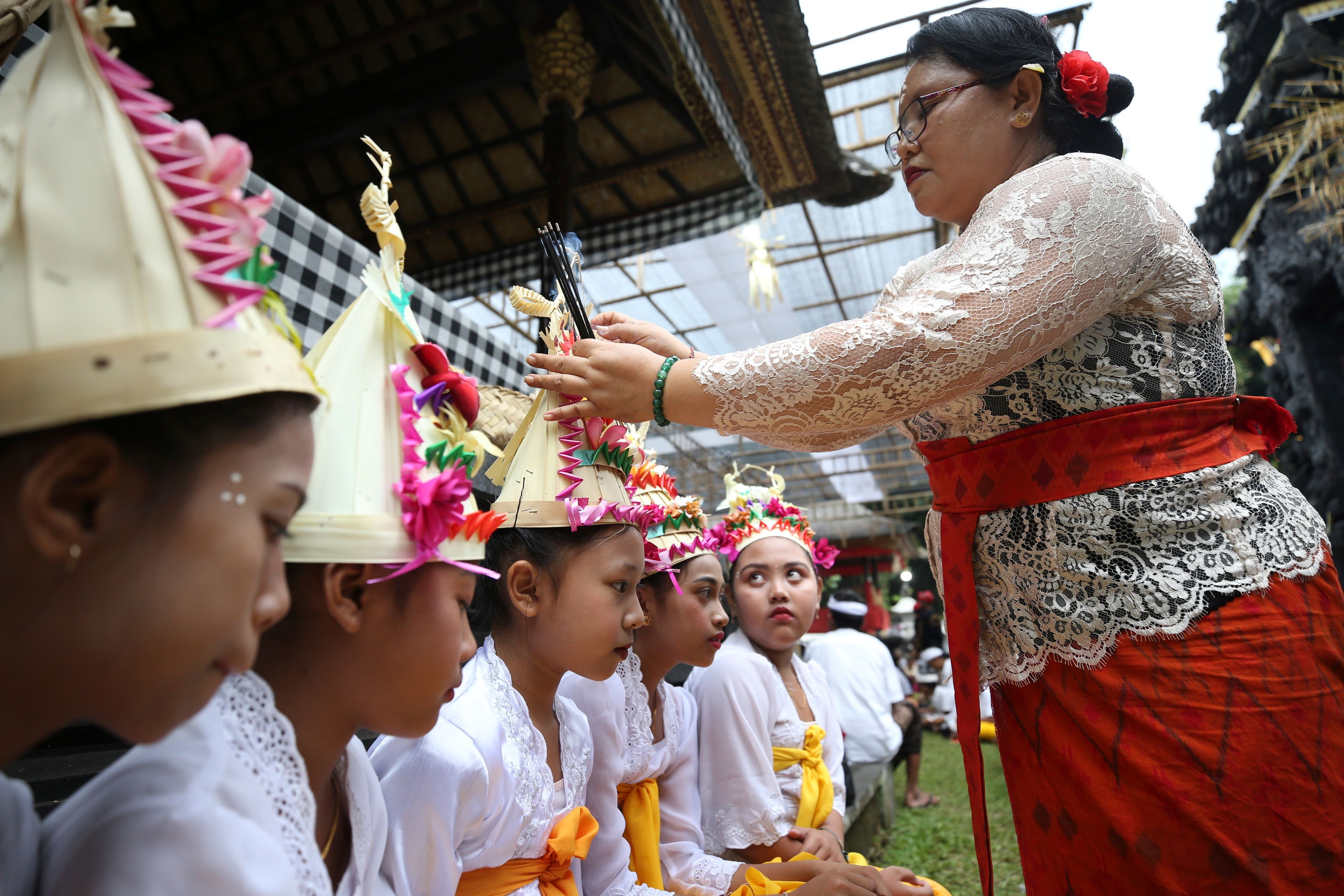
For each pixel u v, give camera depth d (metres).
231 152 0.66
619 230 6.21
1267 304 9.80
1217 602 1.23
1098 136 1.57
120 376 0.55
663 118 5.58
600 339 1.57
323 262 2.03
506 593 1.46
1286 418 1.38
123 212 0.61
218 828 0.69
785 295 8.85
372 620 0.88
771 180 5.77
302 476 0.68
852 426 1.30
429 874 1.13
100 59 0.65
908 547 23.27
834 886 1.75
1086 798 1.27
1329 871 1.14
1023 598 1.38
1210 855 1.17
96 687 0.57
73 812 0.72
